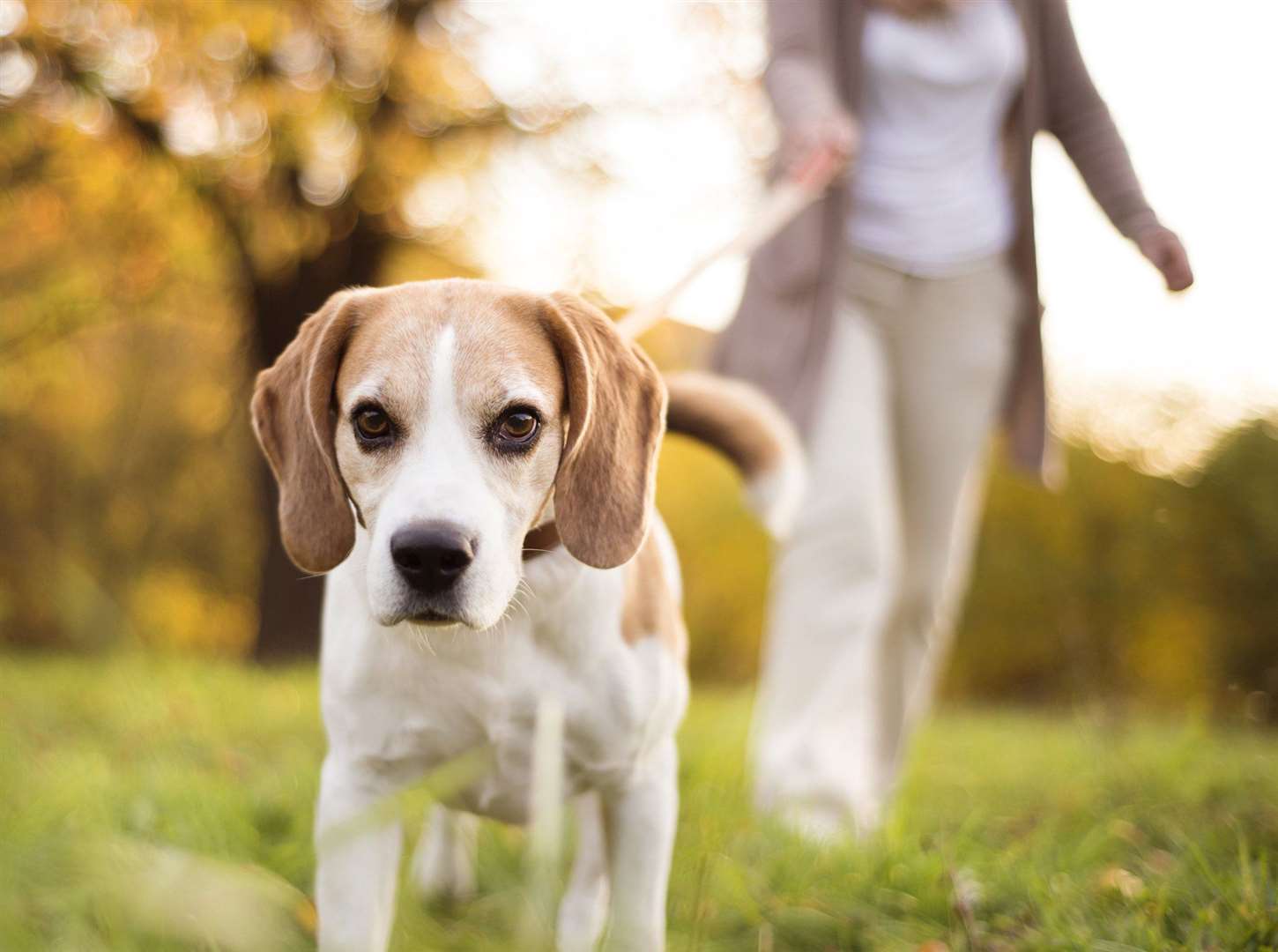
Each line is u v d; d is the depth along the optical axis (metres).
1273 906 2.31
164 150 9.00
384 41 9.56
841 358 3.47
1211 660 11.91
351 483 1.99
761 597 14.04
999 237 3.58
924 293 3.54
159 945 1.68
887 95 3.49
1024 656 13.20
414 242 10.81
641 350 2.17
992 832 3.39
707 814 2.88
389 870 1.97
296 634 10.55
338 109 9.33
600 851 2.48
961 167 3.53
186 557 16.55
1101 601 12.55
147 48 8.44
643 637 2.14
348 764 2.07
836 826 3.17
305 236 9.99
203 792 2.99
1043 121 3.70
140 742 4.14
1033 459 3.75
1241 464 11.91
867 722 3.44
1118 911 2.46
